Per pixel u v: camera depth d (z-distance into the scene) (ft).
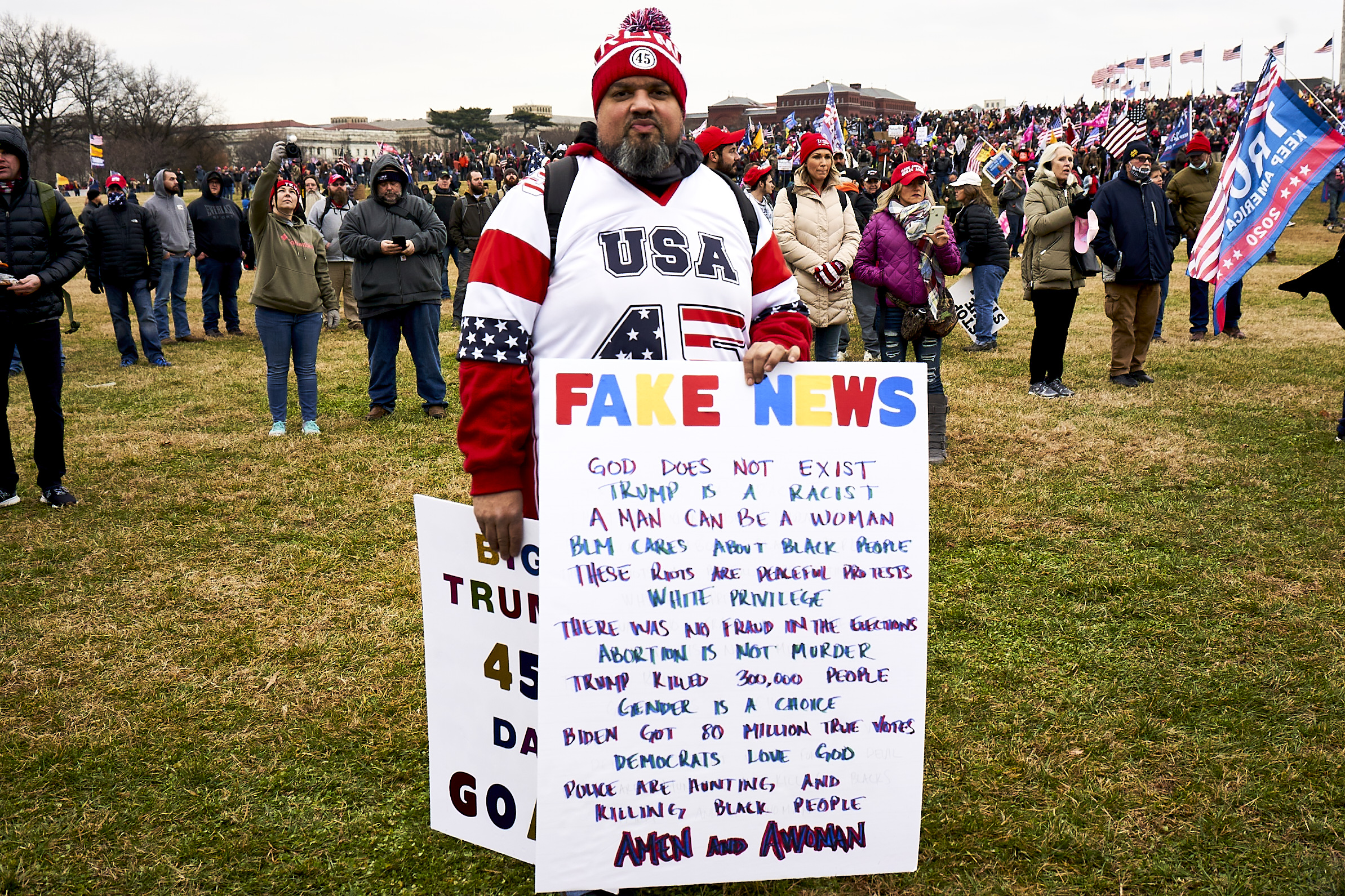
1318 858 7.69
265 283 20.49
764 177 25.17
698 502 6.57
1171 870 7.63
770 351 6.61
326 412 23.62
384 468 18.78
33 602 12.89
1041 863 7.77
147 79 220.64
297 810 8.60
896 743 6.90
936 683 10.51
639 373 6.47
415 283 21.98
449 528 7.02
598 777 6.59
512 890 7.59
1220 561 13.53
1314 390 23.26
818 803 6.86
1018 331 34.01
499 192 72.54
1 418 16.48
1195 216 29.86
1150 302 24.40
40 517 16.25
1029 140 83.10
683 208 6.77
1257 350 28.55
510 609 6.89
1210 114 136.77
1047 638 11.48
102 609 12.64
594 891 7.20
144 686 10.68
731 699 6.70
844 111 330.34
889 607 6.82
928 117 197.88
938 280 17.56
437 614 7.21
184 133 225.35
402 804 8.66
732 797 6.77
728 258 6.84
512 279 6.50
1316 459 17.78
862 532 6.77
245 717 10.05
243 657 11.34
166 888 7.69
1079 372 26.48
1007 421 21.15
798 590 6.71
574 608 6.47
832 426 6.72
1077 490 16.61
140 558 14.38
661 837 6.72
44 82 207.72
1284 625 11.57
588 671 6.51
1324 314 35.42
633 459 6.48
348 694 10.48
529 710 6.97
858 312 27.17
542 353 6.70
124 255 29.43
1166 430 20.12
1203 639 11.33
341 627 12.05
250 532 15.47
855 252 19.39
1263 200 19.67
